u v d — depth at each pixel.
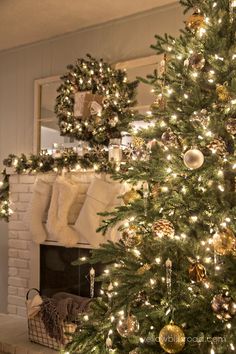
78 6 3.11
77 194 3.17
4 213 3.54
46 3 3.04
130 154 2.71
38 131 3.77
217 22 1.83
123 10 3.19
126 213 1.88
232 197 1.70
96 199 2.95
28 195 3.51
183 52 1.93
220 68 1.74
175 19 3.08
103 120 3.12
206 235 1.68
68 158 3.18
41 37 3.72
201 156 1.59
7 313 3.71
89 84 3.25
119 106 3.09
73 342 1.83
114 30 3.39
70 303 2.78
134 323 1.61
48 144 3.72
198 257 1.63
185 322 1.57
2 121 4.00
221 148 1.65
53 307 2.76
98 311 1.93
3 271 3.87
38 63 3.82
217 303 1.45
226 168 1.72
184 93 1.89
